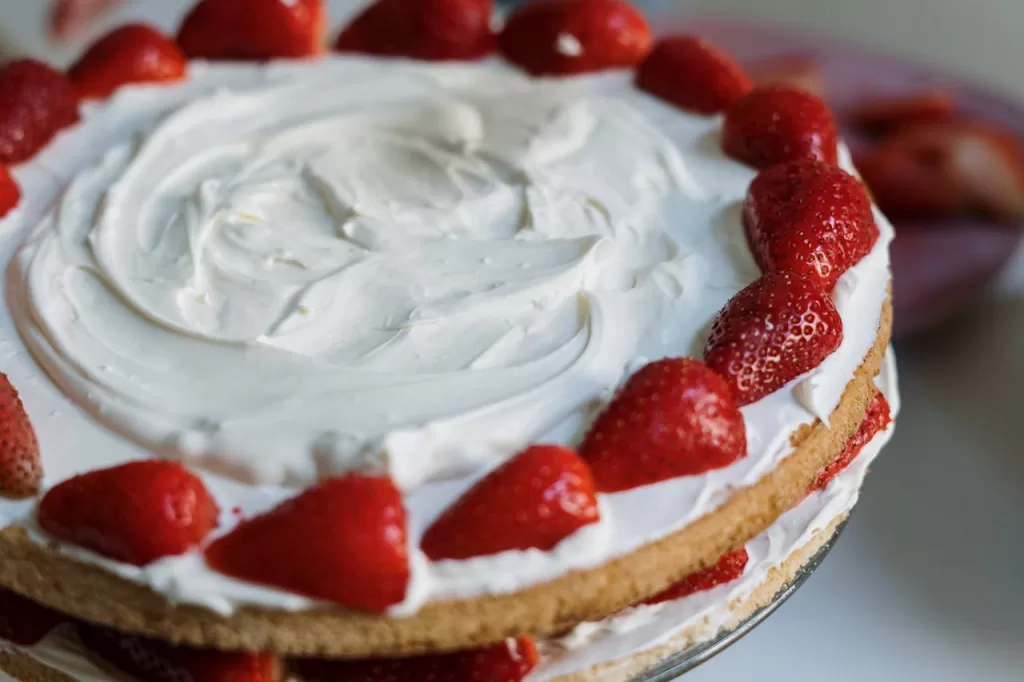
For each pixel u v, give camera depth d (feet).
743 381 1.58
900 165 2.53
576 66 2.02
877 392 1.74
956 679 2.07
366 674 1.55
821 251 1.68
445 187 1.82
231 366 1.60
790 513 1.69
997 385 2.48
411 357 1.62
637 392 1.53
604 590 1.51
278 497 1.53
